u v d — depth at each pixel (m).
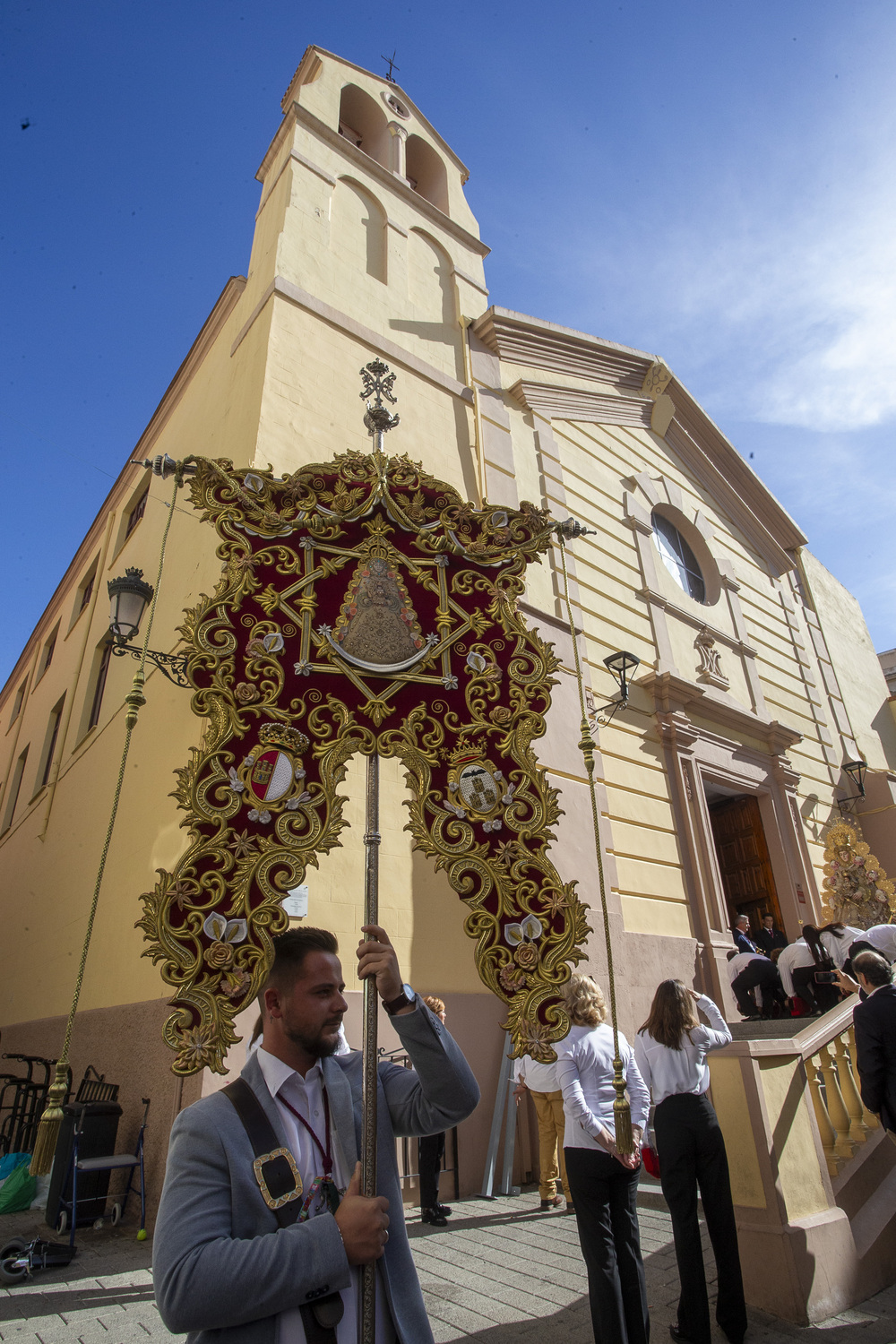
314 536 3.03
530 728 2.96
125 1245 5.43
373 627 2.94
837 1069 5.52
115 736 9.69
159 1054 6.23
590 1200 3.56
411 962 6.93
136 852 7.80
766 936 11.41
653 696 11.54
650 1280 4.68
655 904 9.87
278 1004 1.99
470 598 3.19
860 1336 3.87
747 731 13.34
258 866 2.42
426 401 10.22
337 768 2.66
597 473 12.91
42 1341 3.78
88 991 8.15
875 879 12.76
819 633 17.97
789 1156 4.46
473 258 12.72
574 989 4.18
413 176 13.98
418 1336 1.80
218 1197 1.69
